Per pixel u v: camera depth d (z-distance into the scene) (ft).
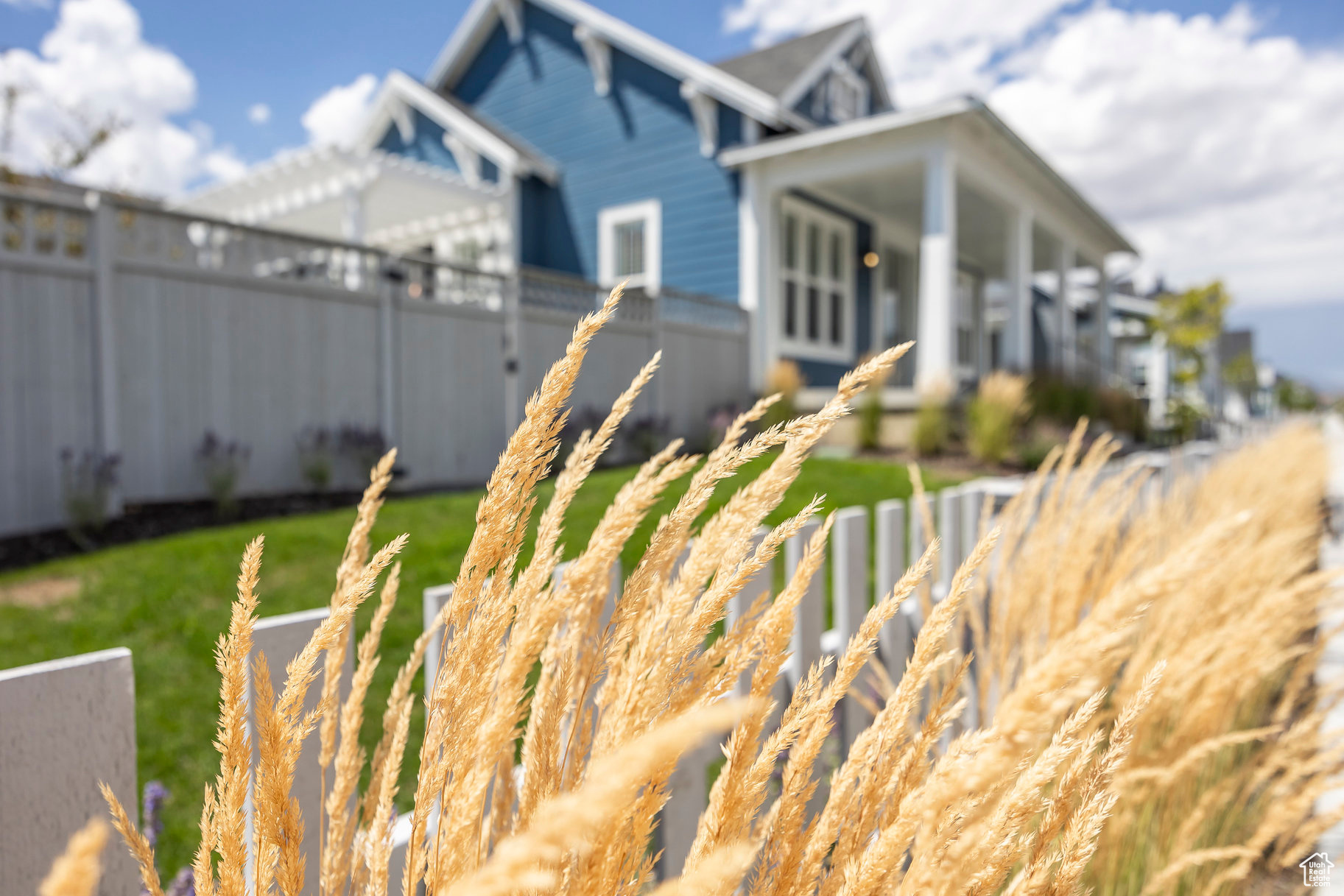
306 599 11.63
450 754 1.34
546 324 30.73
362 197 33.71
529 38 45.01
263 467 22.02
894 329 50.78
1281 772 5.28
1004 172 36.40
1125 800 3.77
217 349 20.99
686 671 1.49
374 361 25.13
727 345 37.24
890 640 5.79
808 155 34.96
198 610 11.01
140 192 36.29
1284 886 5.05
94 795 2.22
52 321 17.51
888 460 29.76
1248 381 130.93
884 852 1.26
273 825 1.49
